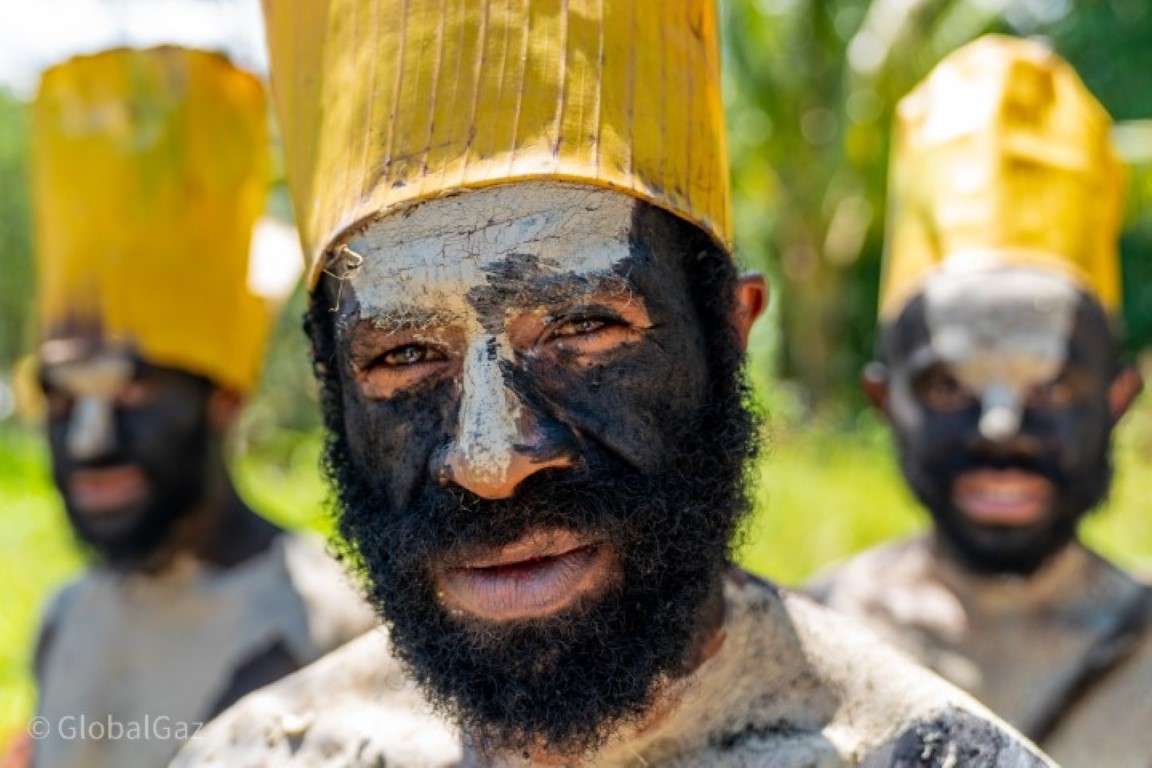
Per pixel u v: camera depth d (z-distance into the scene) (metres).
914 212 3.51
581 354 1.78
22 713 4.23
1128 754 3.07
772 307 8.49
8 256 11.84
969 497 3.23
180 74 3.53
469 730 1.80
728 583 1.98
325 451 2.04
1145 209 8.18
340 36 1.91
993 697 3.20
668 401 1.82
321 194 1.88
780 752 1.82
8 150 12.10
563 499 1.72
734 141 8.32
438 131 1.77
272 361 9.42
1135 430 6.14
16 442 8.88
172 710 3.32
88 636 3.51
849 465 6.07
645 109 1.83
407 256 1.76
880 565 3.51
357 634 3.27
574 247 1.76
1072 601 3.24
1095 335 3.29
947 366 3.26
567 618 1.74
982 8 7.07
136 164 3.50
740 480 1.97
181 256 3.53
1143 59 10.59
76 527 3.50
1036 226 3.34
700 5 1.99
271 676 3.27
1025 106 3.46
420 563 1.77
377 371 1.83
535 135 1.77
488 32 1.80
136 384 3.46
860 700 1.86
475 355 1.75
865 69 7.29
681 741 1.85
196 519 3.49
